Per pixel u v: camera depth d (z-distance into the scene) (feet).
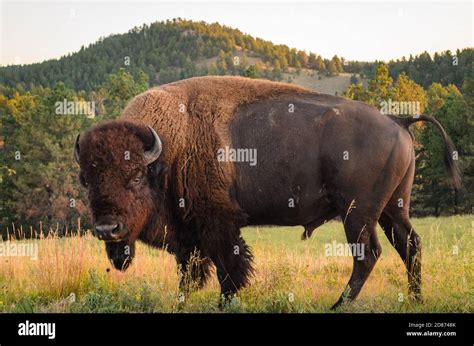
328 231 68.95
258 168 23.09
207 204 22.88
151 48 451.12
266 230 74.02
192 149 22.98
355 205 22.61
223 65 424.46
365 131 22.57
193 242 23.97
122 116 23.65
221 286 23.02
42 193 146.92
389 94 151.74
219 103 23.57
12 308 23.02
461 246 26.23
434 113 138.51
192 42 487.20
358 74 389.80
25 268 29.48
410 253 23.36
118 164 20.51
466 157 111.14
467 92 123.85
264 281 24.18
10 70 281.54
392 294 23.75
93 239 36.86
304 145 22.80
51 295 25.21
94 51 404.98
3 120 169.07
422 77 193.57
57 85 163.73
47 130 157.99
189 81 24.36
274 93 23.88
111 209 20.20
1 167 148.15
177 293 23.57
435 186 126.11
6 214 145.69
